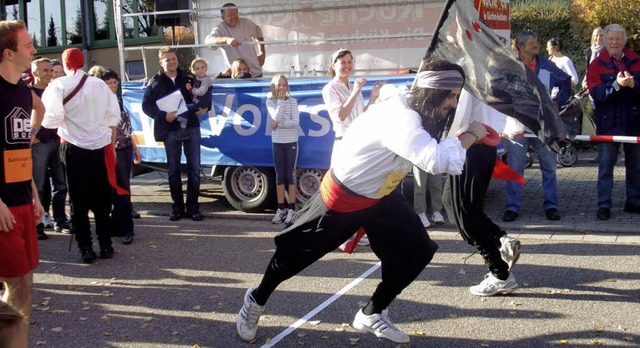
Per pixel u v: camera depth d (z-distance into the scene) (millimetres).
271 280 4523
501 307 5203
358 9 10250
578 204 8625
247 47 10344
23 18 20266
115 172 6902
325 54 10578
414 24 9977
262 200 8875
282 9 10672
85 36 19266
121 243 7625
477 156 5094
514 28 15062
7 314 1379
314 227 4254
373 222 4262
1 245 4270
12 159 4379
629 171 7969
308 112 8500
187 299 5703
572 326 4793
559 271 5992
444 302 5352
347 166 4066
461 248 6895
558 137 4441
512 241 5496
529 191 9656
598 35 10250
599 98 7664
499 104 4383
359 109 7195
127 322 5227
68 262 6953
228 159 8969
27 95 4520
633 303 5184
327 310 5281
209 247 7348
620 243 6785
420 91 3949
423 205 7844
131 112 9695
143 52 10141
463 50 4281
